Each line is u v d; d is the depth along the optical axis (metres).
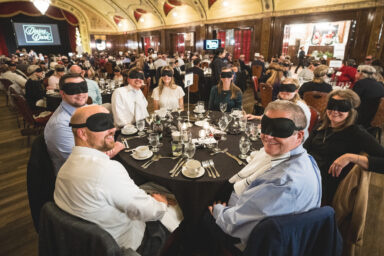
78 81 1.61
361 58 7.09
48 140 1.58
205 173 1.39
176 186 1.35
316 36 10.94
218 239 1.20
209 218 1.27
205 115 2.49
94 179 0.88
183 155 1.60
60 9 15.24
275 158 1.00
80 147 0.97
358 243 1.28
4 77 5.26
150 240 1.18
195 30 11.98
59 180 0.92
